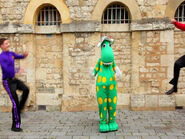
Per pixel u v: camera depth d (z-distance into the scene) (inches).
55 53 284.7
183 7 269.7
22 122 227.6
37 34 285.4
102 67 194.2
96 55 272.5
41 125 216.1
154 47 267.3
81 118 241.6
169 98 266.7
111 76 190.9
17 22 277.9
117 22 281.9
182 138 173.8
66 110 275.3
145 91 271.1
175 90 174.7
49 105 284.2
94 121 229.0
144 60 269.4
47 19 288.2
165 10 263.3
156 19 263.3
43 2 272.7
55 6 272.7
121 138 175.5
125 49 277.3
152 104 268.1
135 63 270.2
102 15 278.4
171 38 264.1
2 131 198.4
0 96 282.5
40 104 285.6
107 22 277.4
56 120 234.7
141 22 264.7
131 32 273.0
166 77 267.6
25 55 201.2
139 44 268.7
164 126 206.5
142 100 268.5
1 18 279.6
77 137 179.3
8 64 190.1
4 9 277.9
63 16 272.5
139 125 210.5
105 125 192.5
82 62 274.5
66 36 274.4
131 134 184.9
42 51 286.4
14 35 279.4
